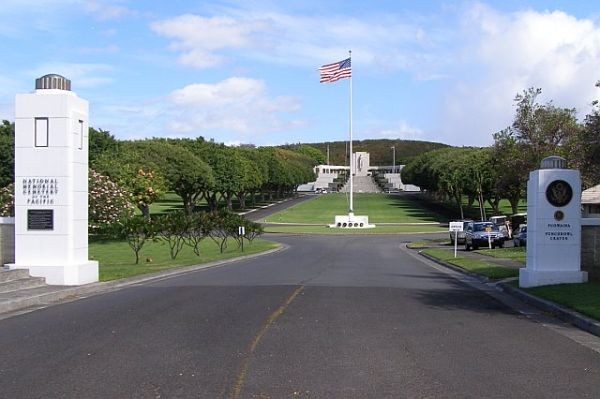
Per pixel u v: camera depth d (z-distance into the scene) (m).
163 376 7.65
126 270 22.27
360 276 21.03
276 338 9.92
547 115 39.59
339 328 10.79
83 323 11.30
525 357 8.76
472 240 39.88
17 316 12.20
